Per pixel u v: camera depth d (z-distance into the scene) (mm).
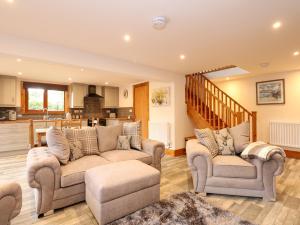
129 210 1903
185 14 1908
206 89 4691
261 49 2908
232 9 1813
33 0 1657
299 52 3041
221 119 4660
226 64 3787
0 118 5113
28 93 5754
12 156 4520
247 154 2439
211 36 2436
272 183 2256
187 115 4941
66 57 2803
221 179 2379
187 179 3004
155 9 1817
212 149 2723
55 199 2002
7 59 3393
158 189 2146
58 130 2428
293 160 4086
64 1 1681
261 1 1677
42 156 2113
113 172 1990
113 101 7152
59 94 6391
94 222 1861
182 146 4809
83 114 6738
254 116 4277
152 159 2967
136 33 2354
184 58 3402
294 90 4375
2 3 1696
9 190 1261
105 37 2471
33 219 1896
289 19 1991
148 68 3953
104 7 1781
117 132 3270
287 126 4375
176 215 1917
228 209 2078
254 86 5020
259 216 1938
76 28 2215
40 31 2285
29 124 5043
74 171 2145
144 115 5758
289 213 1995
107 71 3354
